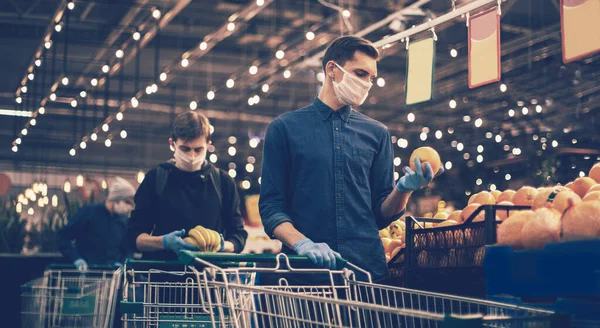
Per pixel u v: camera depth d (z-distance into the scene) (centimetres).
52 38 1229
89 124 1948
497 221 239
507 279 194
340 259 222
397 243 316
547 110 1362
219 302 198
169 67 1482
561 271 180
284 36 1334
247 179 2027
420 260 268
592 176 265
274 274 253
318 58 1311
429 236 265
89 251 632
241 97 1788
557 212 199
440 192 1303
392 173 279
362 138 270
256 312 196
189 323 259
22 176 2141
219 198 346
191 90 1773
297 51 1372
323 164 262
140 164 2378
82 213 632
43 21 1300
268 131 270
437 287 259
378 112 1853
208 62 1564
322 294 240
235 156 2333
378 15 1155
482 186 1202
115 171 2345
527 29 1152
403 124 1895
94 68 1508
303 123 267
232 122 2070
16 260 630
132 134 2158
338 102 268
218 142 2197
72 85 1597
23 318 399
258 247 914
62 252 619
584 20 247
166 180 338
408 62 344
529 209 243
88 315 383
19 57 1544
